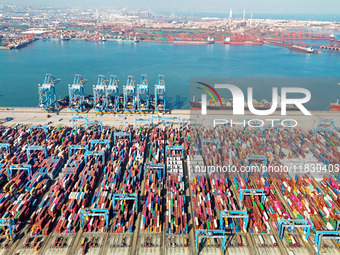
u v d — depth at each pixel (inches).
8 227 2942.9
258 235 3068.4
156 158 4379.9
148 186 3722.9
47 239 3004.4
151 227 3134.8
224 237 2815.0
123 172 4143.7
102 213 3181.6
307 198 3526.1
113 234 3083.2
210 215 3255.4
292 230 3129.9
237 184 3752.5
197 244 2861.7
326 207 3248.0
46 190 3754.9
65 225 3149.6
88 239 3009.4
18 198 3459.6
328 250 2883.9
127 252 2874.0
